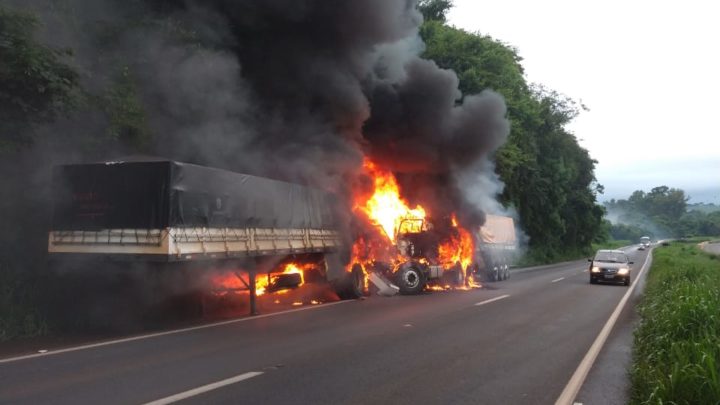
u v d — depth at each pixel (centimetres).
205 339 993
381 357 866
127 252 1088
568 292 2030
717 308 887
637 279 2792
